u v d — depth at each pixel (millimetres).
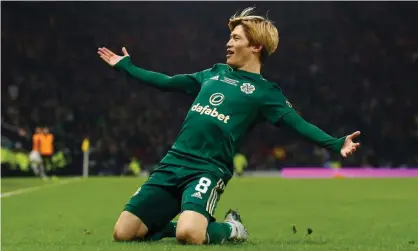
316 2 143000
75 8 139500
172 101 134375
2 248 16781
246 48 18688
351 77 142250
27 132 126312
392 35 143750
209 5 141250
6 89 132500
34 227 28453
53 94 134500
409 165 130250
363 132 135500
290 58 143250
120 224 18016
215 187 17516
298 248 16891
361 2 143000
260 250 15508
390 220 31516
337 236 23906
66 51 138750
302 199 47781
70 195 53312
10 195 53250
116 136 128375
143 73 20266
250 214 35594
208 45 142125
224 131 18000
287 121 18125
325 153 123438
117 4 140750
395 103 138625
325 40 144000
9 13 136500
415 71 142250
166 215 18219
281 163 124062
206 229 16922
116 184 72375
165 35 142375
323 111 138500
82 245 17234
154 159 126938
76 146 124312
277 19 143500
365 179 84500
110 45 141250
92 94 134875
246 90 18484
